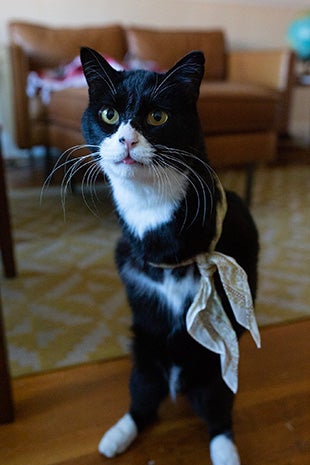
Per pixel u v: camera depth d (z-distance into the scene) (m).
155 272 0.57
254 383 0.70
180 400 0.68
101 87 0.55
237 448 0.61
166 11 1.97
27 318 0.81
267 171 1.74
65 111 1.21
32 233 1.14
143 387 0.62
